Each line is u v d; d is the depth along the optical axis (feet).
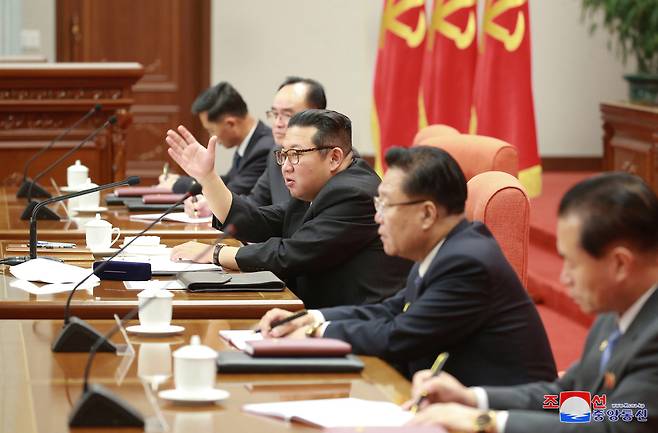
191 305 13.92
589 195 9.25
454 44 30.86
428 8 48.57
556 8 50.19
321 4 48.32
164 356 11.69
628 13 41.68
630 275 9.25
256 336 12.57
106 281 15.33
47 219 20.83
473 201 16.51
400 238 12.31
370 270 16.66
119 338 12.51
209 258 16.94
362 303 16.61
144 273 15.49
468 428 9.43
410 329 12.01
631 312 9.48
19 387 10.46
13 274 15.51
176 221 21.15
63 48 46.32
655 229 9.15
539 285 30.99
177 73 47.57
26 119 29.68
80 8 46.32
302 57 48.47
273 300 14.29
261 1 47.91
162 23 47.19
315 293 16.99
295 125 17.17
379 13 48.73
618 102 33.50
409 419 9.70
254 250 16.65
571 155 50.85
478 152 19.60
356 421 9.55
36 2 45.78
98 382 10.64
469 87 30.94
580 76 50.52
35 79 29.40
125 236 19.22
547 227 35.47
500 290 12.04
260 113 48.42
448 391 10.17
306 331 12.55
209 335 12.80
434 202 12.21
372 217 16.65
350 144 17.28
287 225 18.42
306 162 17.01
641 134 31.71
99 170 30.09
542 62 50.39
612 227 9.11
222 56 47.91
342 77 48.80
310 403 10.11
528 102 30.04
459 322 11.95
